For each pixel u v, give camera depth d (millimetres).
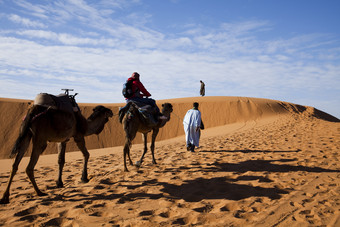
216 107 40531
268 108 39500
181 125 37688
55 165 9617
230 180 6273
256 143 12047
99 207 4734
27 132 5031
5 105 36375
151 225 3877
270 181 6070
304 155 8711
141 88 7766
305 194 5066
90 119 7035
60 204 4918
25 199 5246
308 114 39406
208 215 4188
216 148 11297
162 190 5617
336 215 3984
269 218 3994
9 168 9320
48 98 5422
